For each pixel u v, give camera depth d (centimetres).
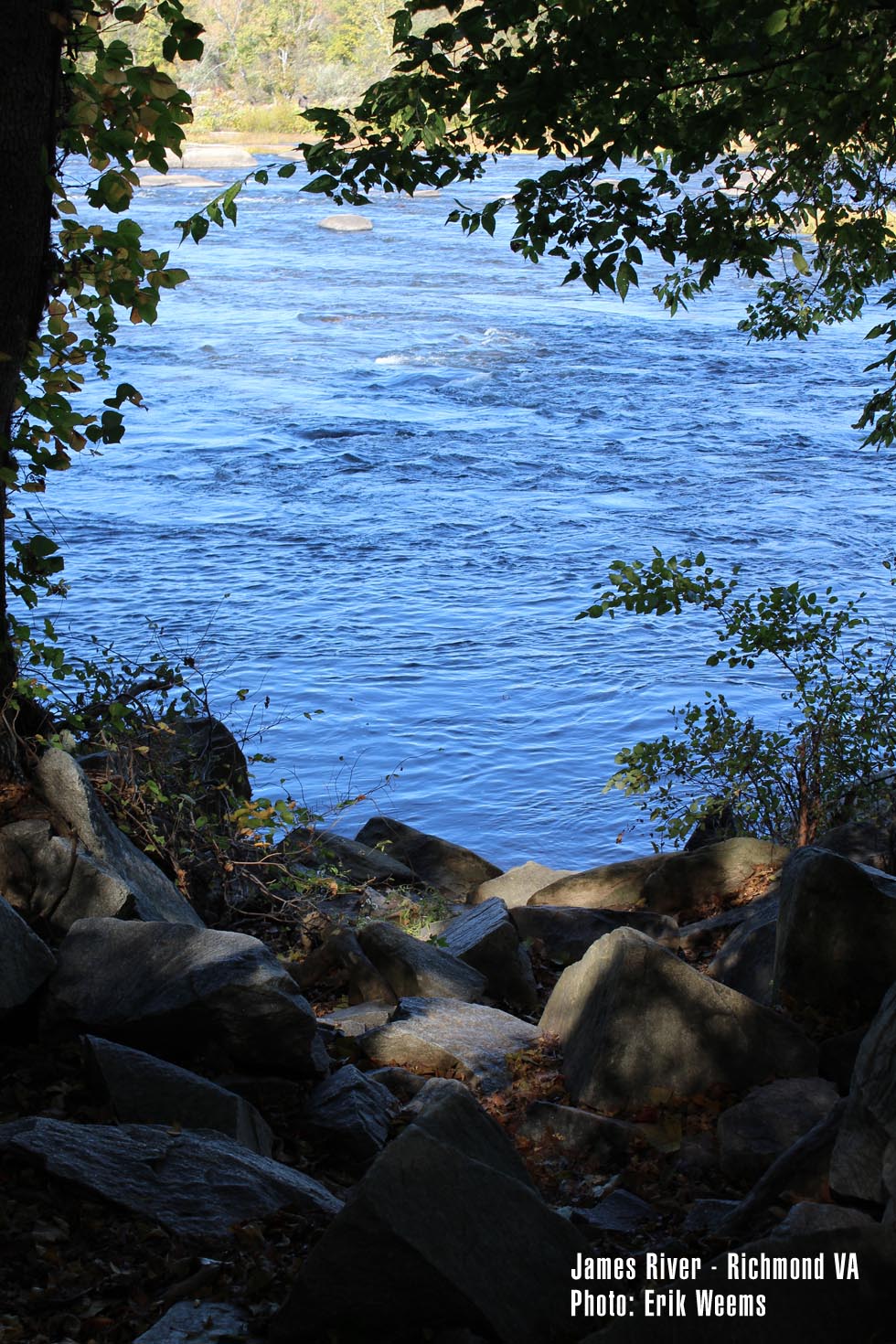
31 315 784
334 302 6012
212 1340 418
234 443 3753
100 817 823
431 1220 424
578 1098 671
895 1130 483
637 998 671
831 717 1181
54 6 727
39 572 891
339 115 972
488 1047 741
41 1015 649
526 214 958
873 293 6391
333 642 2323
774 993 746
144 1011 640
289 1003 650
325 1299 416
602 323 5766
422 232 8131
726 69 979
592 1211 551
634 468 3606
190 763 1045
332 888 1059
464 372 4797
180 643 2288
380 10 12606
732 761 1178
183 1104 577
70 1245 477
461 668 2212
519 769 1855
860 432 4019
